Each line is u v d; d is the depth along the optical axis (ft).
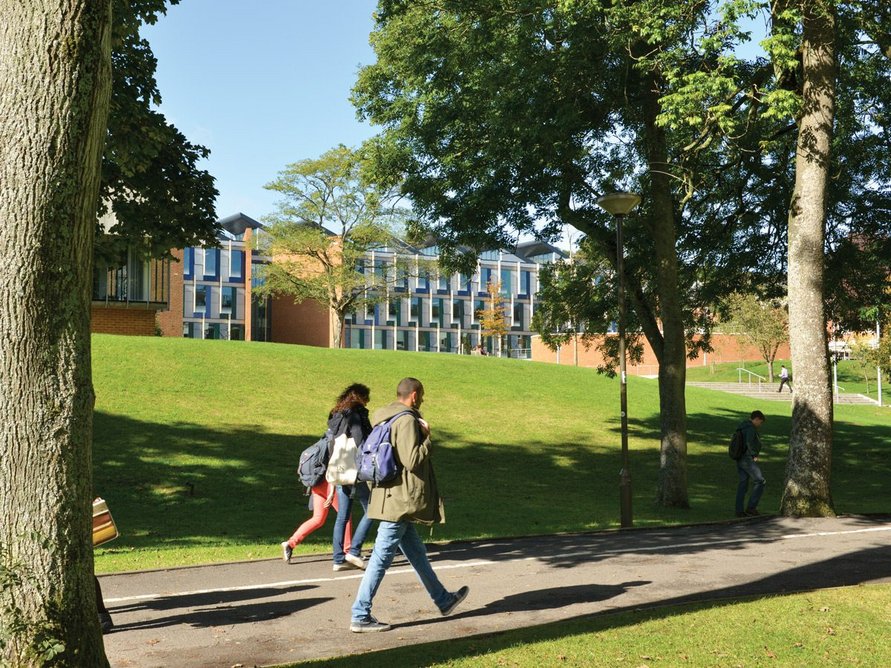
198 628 19.57
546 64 48.85
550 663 15.37
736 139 51.80
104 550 33.96
